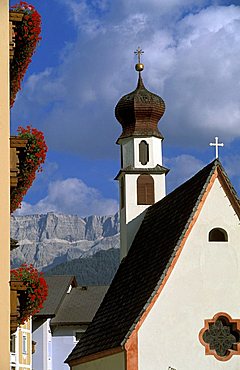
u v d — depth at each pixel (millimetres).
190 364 43594
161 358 43406
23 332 99875
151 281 45500
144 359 43250
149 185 59625
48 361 112125
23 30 32312
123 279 52812
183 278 44375
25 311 31625
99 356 48062
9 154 29422
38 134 32625
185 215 46156
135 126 61312
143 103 61188
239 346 44000
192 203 45906
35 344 108625
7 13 29688
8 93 29297
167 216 50812
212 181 45312
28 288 31344
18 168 32000
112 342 45625
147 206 59156
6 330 28375
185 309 44062
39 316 111625
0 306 28438
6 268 28594
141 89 62406
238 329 44156
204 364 43750
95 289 123562
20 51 33000
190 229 44812
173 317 43906
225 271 44781
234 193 45250
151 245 50625
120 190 61062
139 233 56438
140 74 63375
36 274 31672
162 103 61719
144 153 60500
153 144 60688
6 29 29594
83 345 52906
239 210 45219
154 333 43562
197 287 44406
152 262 47844
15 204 34125
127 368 42969
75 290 123062
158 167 59969
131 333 43344
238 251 45000
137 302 45781
